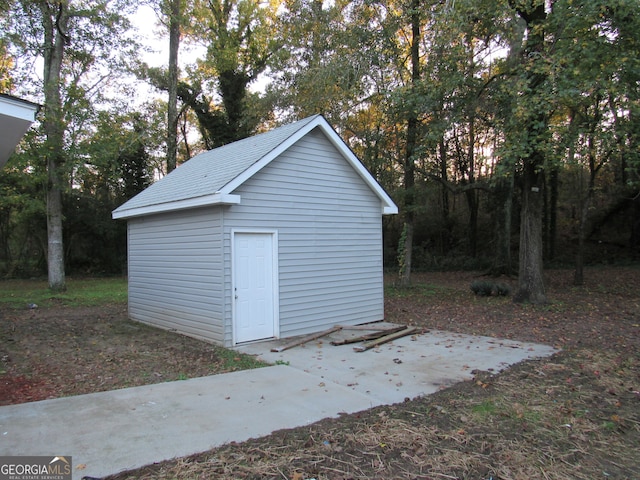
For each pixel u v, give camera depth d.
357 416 4.31
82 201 24.02
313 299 8.99
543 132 9.45
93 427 3.95
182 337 8.48
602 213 26.00
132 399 4.76
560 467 3.38
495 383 5.43
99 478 3.05
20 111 4.77
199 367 6.32
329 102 16.09
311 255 9.00
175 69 19.88
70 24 15.00
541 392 5.09
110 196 24.88
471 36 11.49
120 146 16.22
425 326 9.65
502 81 11.11
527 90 9.12
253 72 24.45
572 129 9.52
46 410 4.39
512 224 26.98
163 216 9.38
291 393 5.00
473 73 12.26
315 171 9.12
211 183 7.93
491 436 3.89
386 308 12.42
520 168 13.28
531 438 3.86
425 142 13.69
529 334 8.46
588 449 3.69
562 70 8.92
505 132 10.40
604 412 4.50
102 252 25.47
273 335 8.26
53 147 14.52
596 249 25.22
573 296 13.56
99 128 15.25
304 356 6.91
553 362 6.38
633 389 5.20
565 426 4.13
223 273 7.55
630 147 10.50
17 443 3.60
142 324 10.11
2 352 7.24
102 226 24.28
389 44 15.22
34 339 8.32
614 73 9.27
